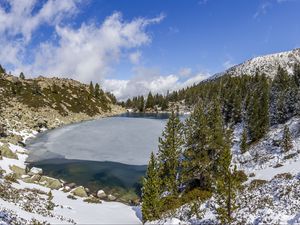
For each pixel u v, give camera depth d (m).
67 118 117.50
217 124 41.34
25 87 125.94
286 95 66.19
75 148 68.81
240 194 29.69
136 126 107.69
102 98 173.75
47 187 40.53
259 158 44.59
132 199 40.06
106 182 45.84
